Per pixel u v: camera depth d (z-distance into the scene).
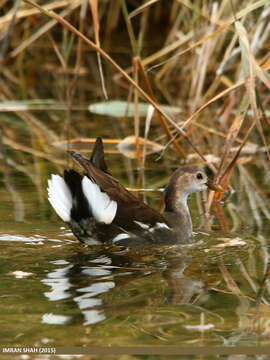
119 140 16.08
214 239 10.24
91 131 17.73
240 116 11.91
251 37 15.97
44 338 6.59
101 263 9.05
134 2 27.92
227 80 18.31
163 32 27.98
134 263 9.07
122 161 15.22
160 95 21.45
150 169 14.57
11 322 6.91
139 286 8.05
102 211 9.88
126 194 10.48
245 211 11.74
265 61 12.36
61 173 13.79
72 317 7.05
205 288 8.03
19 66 25.03
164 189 12.42
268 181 13.71
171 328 6.87
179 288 8.02
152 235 10.28
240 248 9.73
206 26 17.56
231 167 12.09
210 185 11.73
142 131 17.95
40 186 12.86
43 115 19.92
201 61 16.95
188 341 6.60
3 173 13.86
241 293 7.87
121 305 7.42
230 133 11.95
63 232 10.41
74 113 20.09
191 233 10.68
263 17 14.67
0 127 18.41
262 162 15.34
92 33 27.50
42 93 22.33
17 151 15.82
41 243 9.86
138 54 13.67
